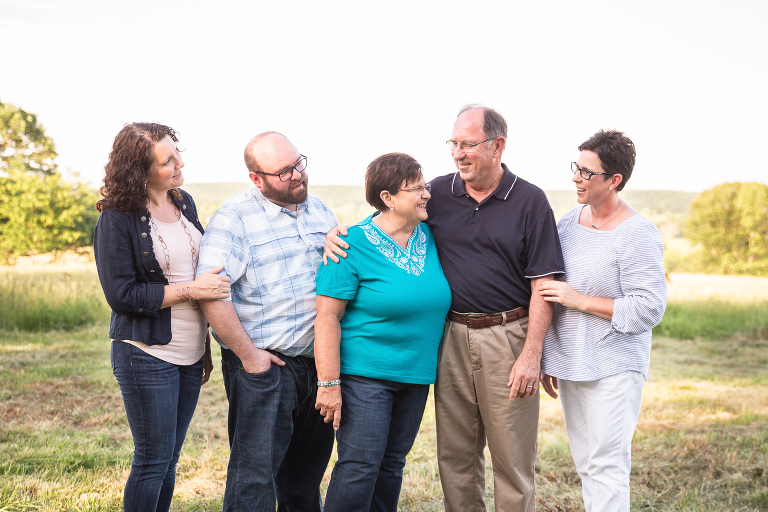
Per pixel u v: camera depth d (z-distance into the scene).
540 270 2.48
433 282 2.51
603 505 2.48
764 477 3.70
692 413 5.22
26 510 2.98
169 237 2.39
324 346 2.42
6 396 5.12
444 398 2.65
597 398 2.49
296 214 2.57
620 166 2.40
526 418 2.57
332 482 2.48
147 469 2.34
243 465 2.46
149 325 2.30
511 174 2.60
